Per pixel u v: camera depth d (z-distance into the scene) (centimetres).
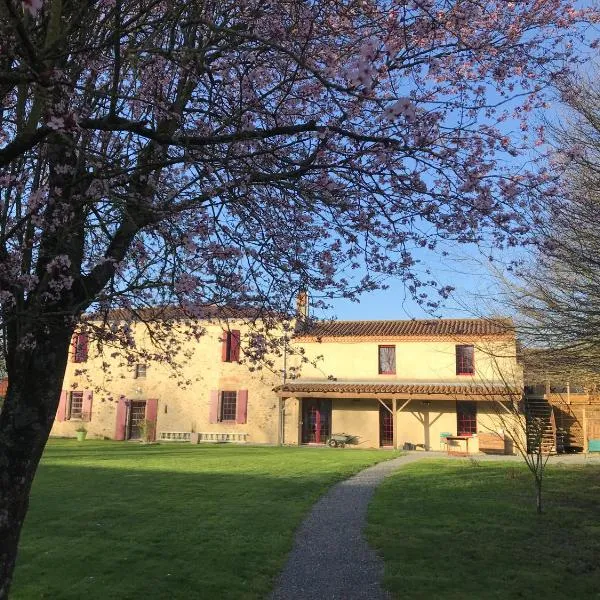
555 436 2366
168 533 847
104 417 3011
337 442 2698
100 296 387
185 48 425
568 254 743
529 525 939
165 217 411
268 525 904
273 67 479
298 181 439
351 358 2834
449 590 636
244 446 2627
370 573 695
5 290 348
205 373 2948
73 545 780
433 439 2636
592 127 780
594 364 876
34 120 334
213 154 393
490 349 1077
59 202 376
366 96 324
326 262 568
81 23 377
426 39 451
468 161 443
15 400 398
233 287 520
